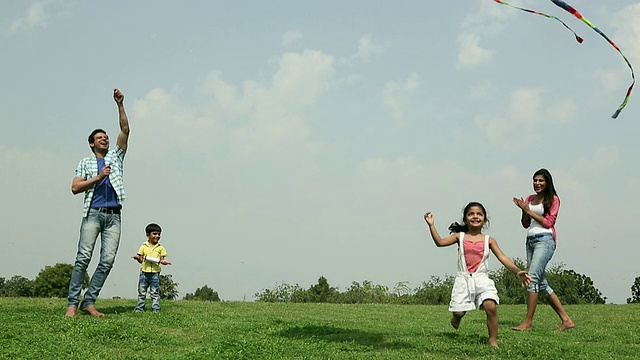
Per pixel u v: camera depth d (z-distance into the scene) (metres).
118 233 11.75
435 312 15.64
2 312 11.54
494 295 8.88
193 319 11.41
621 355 8.49
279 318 12.38
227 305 15.78
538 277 11.12
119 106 11.87
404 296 33.94
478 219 9.11
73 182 11.43
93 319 10.65
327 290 42.00
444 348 8.69
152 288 13.12
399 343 9.13
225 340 9.17
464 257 9.13
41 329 9.54
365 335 9.90
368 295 33.84
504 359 8.13
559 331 10.88
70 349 8.27
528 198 11.61
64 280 54.75
